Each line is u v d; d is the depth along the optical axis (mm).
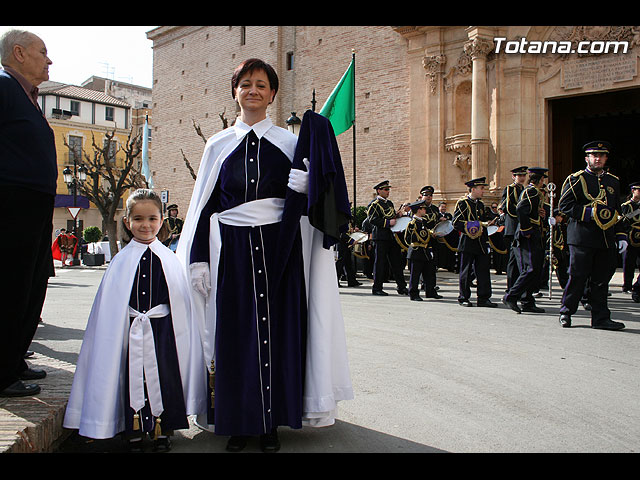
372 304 11109
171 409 3482
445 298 12312
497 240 13820
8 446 2709
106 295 3451
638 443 3652
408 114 24344
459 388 4938
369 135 25734
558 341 7055
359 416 4203
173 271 3627
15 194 3377
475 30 20969
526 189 9562
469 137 22000
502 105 21000
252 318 3496
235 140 3729
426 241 11906
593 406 4430
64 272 23203
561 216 12469
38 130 3529
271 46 30625
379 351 6473
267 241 3586
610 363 5863
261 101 3695
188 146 36031
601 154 7820
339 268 16219
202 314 3654
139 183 32688
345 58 27125
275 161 3666
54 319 8891
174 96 37094
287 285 3602
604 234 7832
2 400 3430
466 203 10820
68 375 4125
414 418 4156
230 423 3400
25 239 3430
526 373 5453
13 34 3600
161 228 3977
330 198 3531
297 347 3566
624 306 10578
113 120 54969
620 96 24891
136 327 3432
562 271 12789
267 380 3471
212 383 3531
